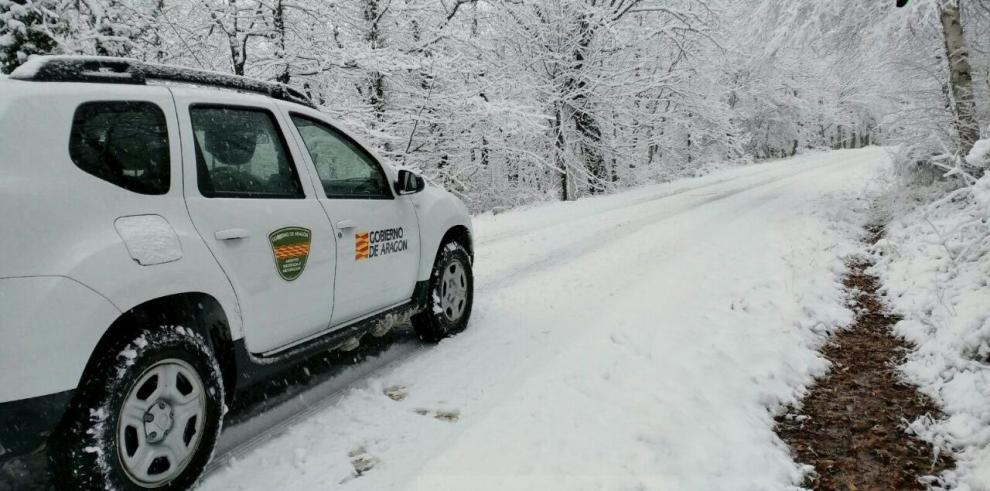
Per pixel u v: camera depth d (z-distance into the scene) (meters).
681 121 25.34
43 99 2.35
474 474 2.81
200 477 2.82
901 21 10.06
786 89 38.25
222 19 10.98
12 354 2.02
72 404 2.21
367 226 3.85
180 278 2.55
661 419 3.37
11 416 2.04
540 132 15.80
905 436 3.44
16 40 6.98
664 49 23.31
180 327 2.59
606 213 13.51
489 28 19.91
